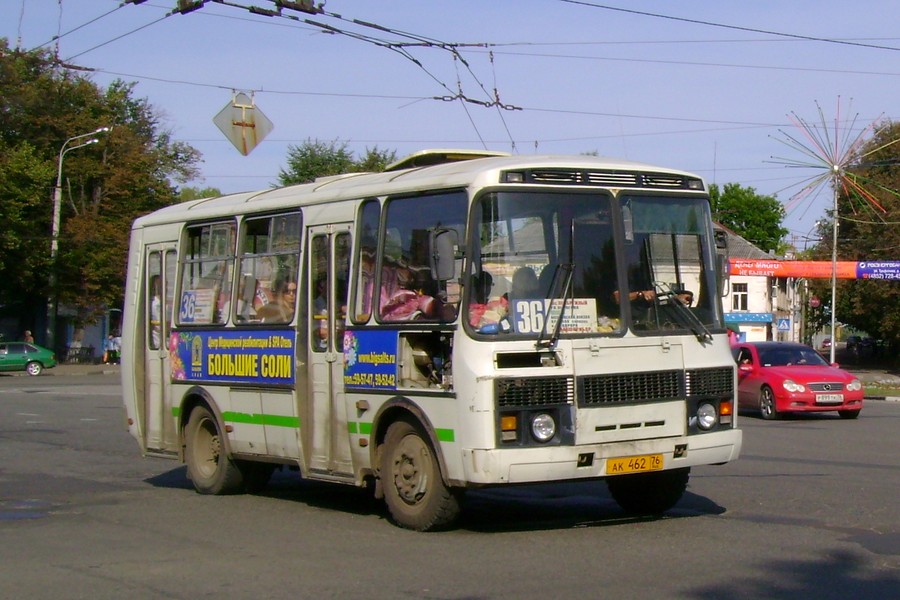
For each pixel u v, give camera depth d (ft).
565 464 30.04
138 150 202.08
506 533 32.27
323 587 25.38
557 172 31.53
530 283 30.71
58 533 33.96
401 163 37.81
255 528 34.40
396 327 32.78
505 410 29.55
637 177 32.83
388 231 33.68
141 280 46.60
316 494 42.83
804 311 226.38
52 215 190.70
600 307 31.40
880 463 48.75
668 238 33.01
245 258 40.45
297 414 37.09
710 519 34.24
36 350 166.20
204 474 42.88
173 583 26.25
